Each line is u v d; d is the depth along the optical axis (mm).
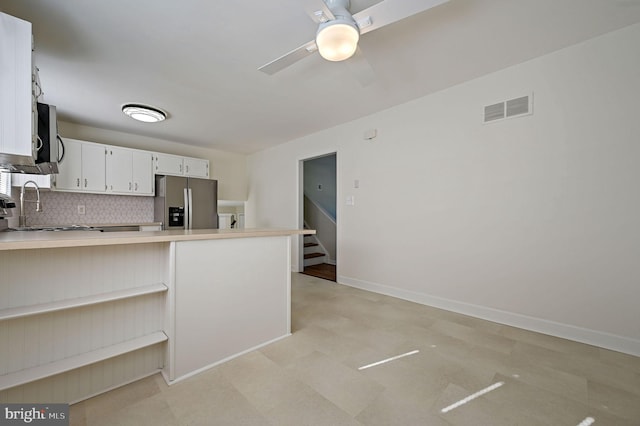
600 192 2066
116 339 1585
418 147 3133
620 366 1800
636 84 1931
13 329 1299
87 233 1669
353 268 3865
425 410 1405
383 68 2477
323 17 1511
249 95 2992
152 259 1729
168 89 2832
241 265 1976
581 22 1890
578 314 2158
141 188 4199
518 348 2053
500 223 2541
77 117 3611
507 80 2484
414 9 1451
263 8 1708
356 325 2494
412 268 3205
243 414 1367
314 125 4035
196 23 1842
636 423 1317
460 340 2189
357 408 1417
